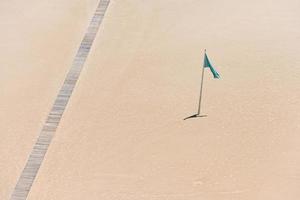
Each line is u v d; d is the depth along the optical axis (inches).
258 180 2306.8
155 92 2824.8
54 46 3206.2
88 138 2603.3
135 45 3176.7
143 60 3056.1
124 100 2800.2
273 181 2293.3
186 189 2301.9
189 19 3344.0
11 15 3469.5
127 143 2549.2
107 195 2305.6
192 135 2554.1
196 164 2407.7
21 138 2630.4
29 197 2337.6
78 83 2940.5
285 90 2758.4
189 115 2667.3
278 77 2842.0
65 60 3102.9
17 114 2763.3
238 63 2955.2
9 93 2896.2
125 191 2316.7
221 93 2773.1
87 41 3230.8
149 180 2357.3
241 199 2231.8
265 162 2385.6
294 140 2476.6
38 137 2630.4
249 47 3065.9
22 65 3075.8
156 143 2534.5
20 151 2561.5
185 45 3132.4
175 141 2534.5
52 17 3435.0
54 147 2573.8
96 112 2746.1
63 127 2677.2
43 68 3053.6
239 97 2741.1
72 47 3193.9
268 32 3166.8
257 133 2534.5
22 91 2906.0
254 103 2696.9
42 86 2935.5
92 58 3107.8
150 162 2440.9
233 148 2469.2
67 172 2436.0
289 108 2655.0
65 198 2311.8
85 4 3538.4
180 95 2787.9
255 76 2861.7
